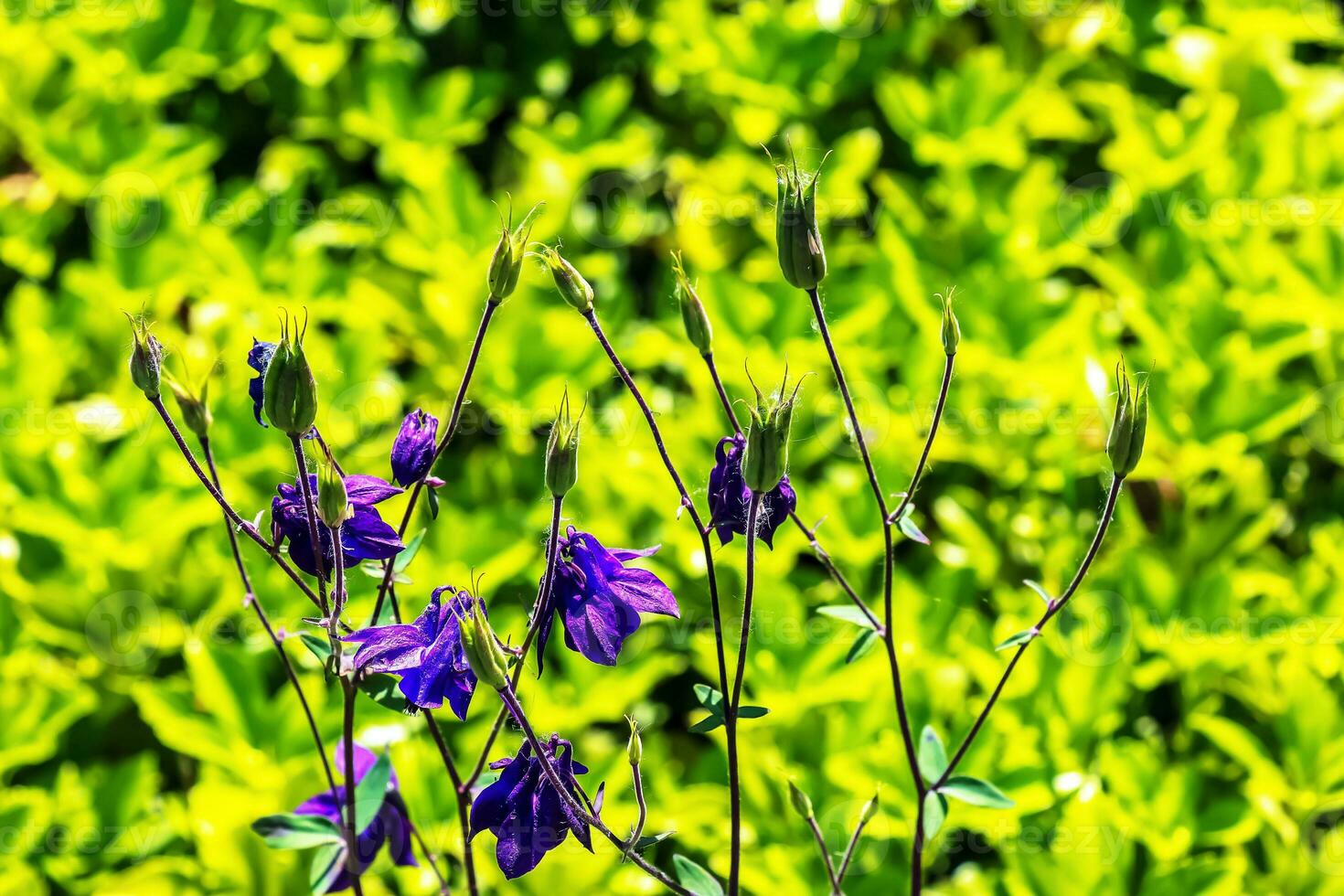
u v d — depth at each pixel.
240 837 1.08
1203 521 1.18
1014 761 1.08
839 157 1.26
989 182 1.30
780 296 1.18
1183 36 1.38
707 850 1.11
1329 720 1.10
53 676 1.14
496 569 1.12
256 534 0.93
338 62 1.33
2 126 1.31
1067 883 1.08
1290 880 1.10
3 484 1.14
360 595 1.11
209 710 1.11
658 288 1.26
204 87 1.40
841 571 1.15
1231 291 1.21
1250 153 1.28
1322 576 1.15
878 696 1.11
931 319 1.18
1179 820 1.09
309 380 0.90
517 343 1.17
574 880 1.07
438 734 0.96
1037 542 1.18
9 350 1.20
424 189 1.23
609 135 1.27
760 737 1.12
